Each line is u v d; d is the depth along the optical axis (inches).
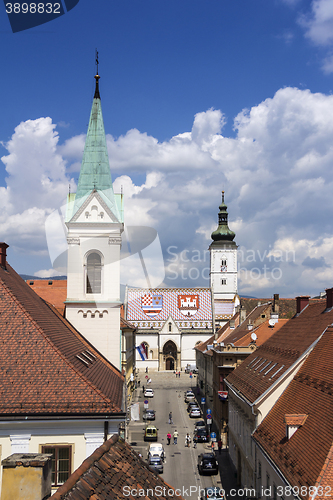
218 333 3713.1
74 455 890.7
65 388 909.2
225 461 2101.4
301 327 1659.7
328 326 1378.0
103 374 1215.6
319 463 872.9
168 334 5369.1
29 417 864.9
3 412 861.8
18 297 1098.7
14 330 991.0
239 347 2432.3
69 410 879.7
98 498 512.4
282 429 1181.1
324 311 1550.2
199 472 1935.3
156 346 5383.9
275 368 1513.3
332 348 1248.2
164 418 2999.5
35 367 934.4
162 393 3885.3
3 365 930.7
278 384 1362.0
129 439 2485.2
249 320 2893.7
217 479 1852.9
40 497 503.5
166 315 5497.1
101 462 602.9
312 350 1368.1
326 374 1164.5
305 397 1188.5
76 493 497.7
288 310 3641.7
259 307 3070.9
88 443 893.2
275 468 1048.8
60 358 956.0
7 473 507.8
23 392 893.8
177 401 3548.2
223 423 2421.3
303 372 1325.0
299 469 934.4
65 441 892.6
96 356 1454.2
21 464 508.4
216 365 2667.3
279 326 2549.2
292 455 1012.5
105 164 1792.6
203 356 3567.9
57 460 890.1
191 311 5561.0
